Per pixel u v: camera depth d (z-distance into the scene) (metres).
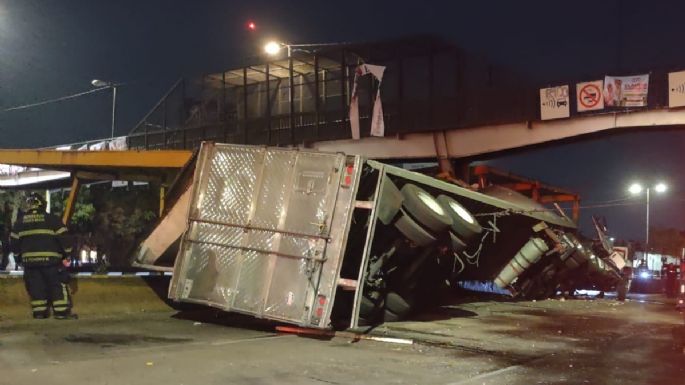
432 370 6.96
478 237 13.02
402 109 35.16
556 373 7.10
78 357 6.81
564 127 30.39
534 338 9.77
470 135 33.00
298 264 8.62
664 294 28.83
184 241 9.49
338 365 7.00
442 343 8.83
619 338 10.12
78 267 27.94
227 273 9.06
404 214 9.99
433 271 11.82
